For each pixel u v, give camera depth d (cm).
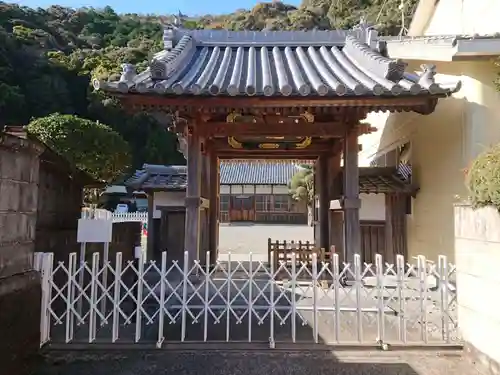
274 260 845
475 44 645
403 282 562
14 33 3766
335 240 946
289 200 3750
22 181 461
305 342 523
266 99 643
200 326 597
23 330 450
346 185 759
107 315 613
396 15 2314
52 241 662
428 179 923
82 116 3550
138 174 1196
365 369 456
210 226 1046
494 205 412
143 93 626
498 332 413
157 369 456
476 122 722
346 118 762
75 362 473
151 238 1104
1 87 2864
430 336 547
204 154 962
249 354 497
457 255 518
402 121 1079
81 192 923
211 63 889
